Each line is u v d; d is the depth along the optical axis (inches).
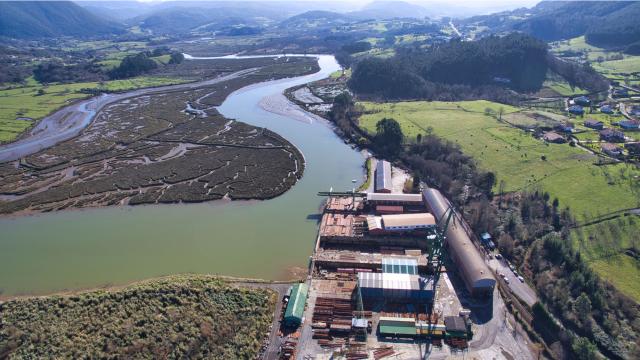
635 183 5319.9
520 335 3326.8
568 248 4020.7
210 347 3193.9
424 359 3132.4
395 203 5231.3
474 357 3142.2
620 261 3961.6
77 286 4033.0
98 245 4690.0
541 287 3737.7
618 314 3390.7
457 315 3528.5
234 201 5629.9
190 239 4783.5
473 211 4963.1
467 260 3912.4
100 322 3366.1
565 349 3147.1
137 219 5216.5
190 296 3668.8
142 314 3452.3
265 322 3467.0
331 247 4611.2
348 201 5477.4
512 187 5442.9
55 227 5054.1
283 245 4648.1
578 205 4889.3
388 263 4042.8
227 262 4362.7
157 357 3083.2
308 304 3683.6
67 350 3110.2
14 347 3149.6
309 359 3149.6
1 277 4190.5
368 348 3230.8
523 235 4407.0
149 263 4370.1
